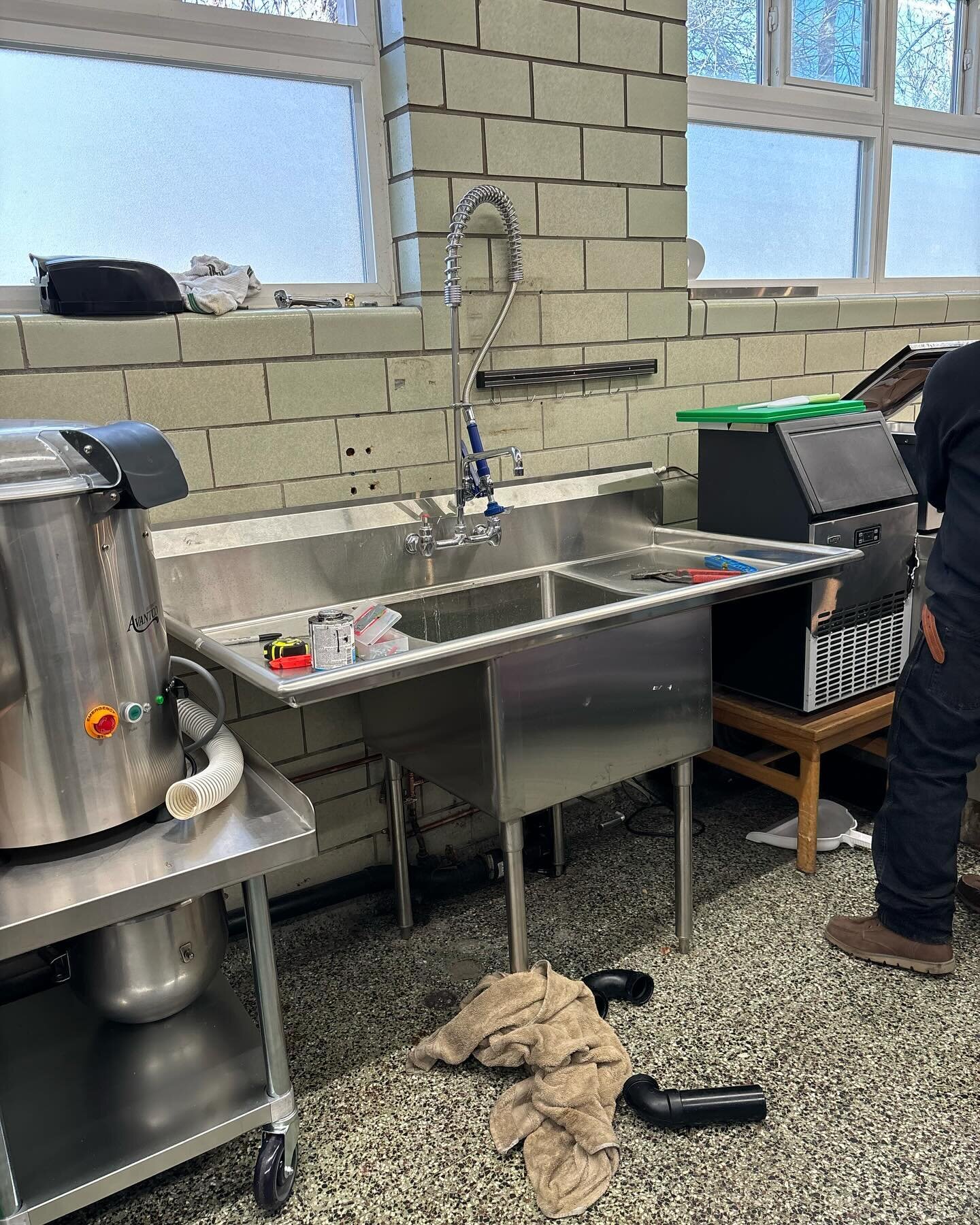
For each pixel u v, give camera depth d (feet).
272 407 6.66
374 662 4.62
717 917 7.22
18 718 3.84
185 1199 4.92
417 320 7.19
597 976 6.23
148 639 4.28
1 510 3.63
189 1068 5.11
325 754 7.46
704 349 9.03
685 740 6.41
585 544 8.17
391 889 7.74
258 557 6.47
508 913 5.85
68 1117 4.76
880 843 6.46
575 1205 4.65
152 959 4.86
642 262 8.38
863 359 10.44
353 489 7.13
